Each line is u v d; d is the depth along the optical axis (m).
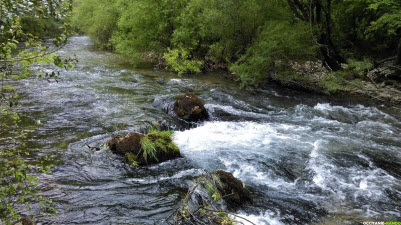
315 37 14.95
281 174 6.70
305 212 5.37
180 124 9.38
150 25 18.44
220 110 10.77
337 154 7.77
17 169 2.97
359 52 20.48
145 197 5.46
